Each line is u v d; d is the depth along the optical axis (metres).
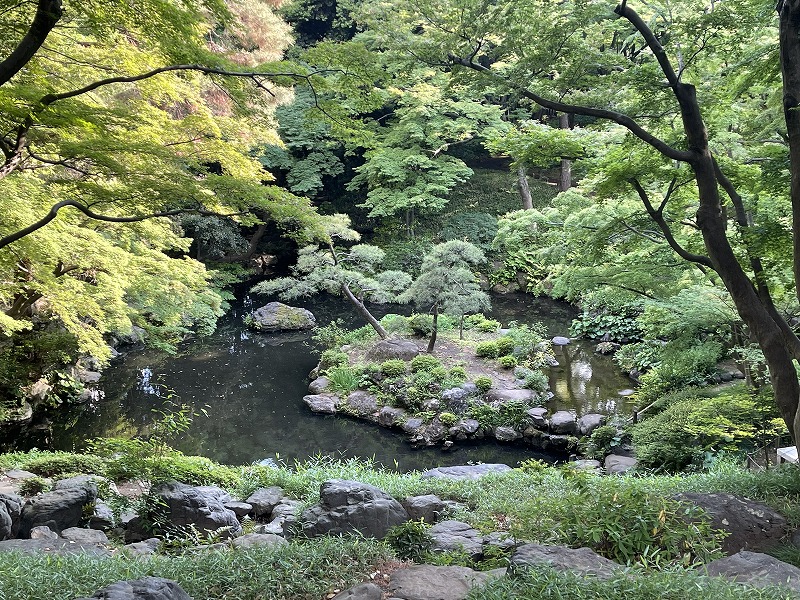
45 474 8.07
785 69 5.51
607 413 12.32
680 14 6.68
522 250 23.02
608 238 8.45
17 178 8.03
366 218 26.77
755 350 8.48
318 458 11.24
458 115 22.95
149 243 11.95
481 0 6.22
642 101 6.46
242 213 6.64
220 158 8.47
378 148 7.23
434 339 15.32
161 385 14.86
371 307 22.62
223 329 19.80
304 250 16.89
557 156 7.31
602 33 7.23
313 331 19.36
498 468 9.61
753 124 7.81
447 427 12.13
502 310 21.30
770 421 7.80
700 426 8.21
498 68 7.50
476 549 4.79
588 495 5.08
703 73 7.37
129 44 7.87
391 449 11.70
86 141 5.84
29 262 9.44
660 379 11.64
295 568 4.00
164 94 8.90
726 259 6.07
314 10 26.11
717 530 4.70
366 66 6.26
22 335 11.30
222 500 7.11
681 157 6.13
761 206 7.58
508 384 13.53
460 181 24.83
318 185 24.41
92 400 13.74
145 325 14.12
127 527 6.04
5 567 3.81
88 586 3.62
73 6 5.49
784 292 8.09
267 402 13.88
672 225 8.88
